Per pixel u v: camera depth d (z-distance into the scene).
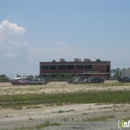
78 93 38.66
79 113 21.52
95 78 74.56
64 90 46.03
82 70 118.12
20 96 34.22
